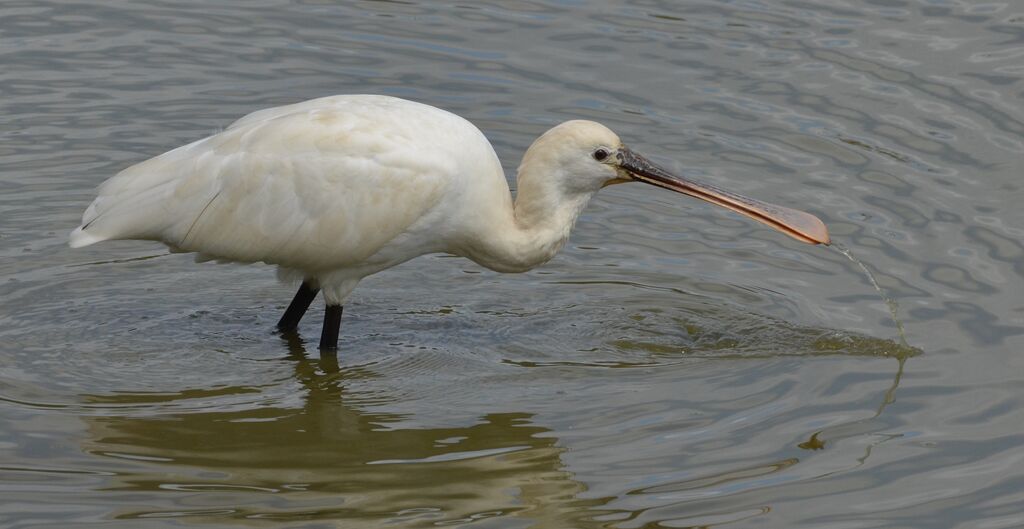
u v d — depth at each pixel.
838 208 16.70
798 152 17.89
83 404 12.93
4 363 13.59
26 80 19.05
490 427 12.68
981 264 15.54
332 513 11.12
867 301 15.06
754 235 16.64
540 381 13.63
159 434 12.41
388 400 13.24
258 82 19.31
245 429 12.62
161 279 15.57
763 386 13.42
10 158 17.30
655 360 14.09
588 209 17.23
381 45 20.45
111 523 10.88
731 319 14.87
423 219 13.76
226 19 21.05
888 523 11.09
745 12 21.34
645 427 12.66
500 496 11.48
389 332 14.70
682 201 17.42
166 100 18.77
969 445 12.27
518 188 14.12
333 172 13.50
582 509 11.28
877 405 13.02
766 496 11.48
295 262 13.83
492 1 21.73
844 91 19.16
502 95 19.22
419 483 11.70
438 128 13.81
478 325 14.87
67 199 16.62
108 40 20.25
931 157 17.67
